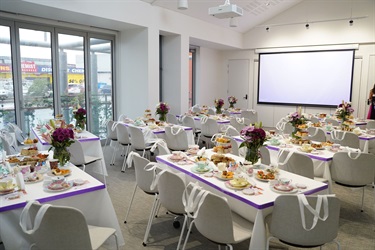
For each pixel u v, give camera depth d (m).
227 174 2.50
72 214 1.66
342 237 2.97
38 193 2.12
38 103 5.92
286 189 2.20
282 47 9.96
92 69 6.91
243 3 8.06
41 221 1.66
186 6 5.70
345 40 8.93
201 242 2.82
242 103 11.02
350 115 6.35
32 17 5.54
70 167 2.75
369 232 3.08
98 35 6.89
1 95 5.36
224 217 1.91
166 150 3.37
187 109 8.20
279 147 3.74
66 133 2.65
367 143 4.61
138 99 7.14
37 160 2.74
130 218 3.31
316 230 1.89
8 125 4.92
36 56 5.80
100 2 5.62
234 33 10.03
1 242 2.24
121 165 5.45
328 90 9.40
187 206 2.05
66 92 6.42
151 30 6.81
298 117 4.07
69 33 6.30
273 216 1.99
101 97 7.18
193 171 2.68
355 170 3.16
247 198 2.08
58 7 4.97
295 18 9.64
